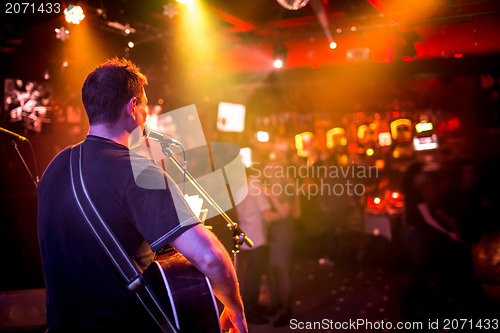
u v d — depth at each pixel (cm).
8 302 289
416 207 399
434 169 386
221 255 124
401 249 605
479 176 392
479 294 411
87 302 126
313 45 746
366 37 659
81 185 125
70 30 500
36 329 290
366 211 619
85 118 579
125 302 126
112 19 492
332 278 565
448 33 670
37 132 552
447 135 398
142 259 129
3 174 552
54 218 128
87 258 125
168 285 130
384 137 847
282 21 616
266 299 475
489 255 581
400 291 509
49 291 131
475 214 384
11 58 520
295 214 414
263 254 403
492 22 634
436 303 414
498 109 799
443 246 400
